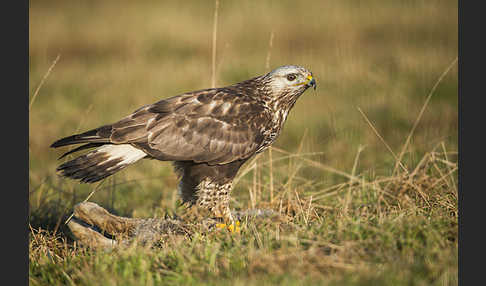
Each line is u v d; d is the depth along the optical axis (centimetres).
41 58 2777
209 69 2312
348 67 2194
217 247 762
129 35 3048
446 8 3209
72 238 960
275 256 716
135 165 1479
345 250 718
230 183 980
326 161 1433
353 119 1716
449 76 2008
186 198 998
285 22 3150
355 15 3194
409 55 2334
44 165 1562
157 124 918
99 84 2234
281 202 1007
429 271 668
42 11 3694
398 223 779
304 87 1013
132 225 941
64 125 1847
